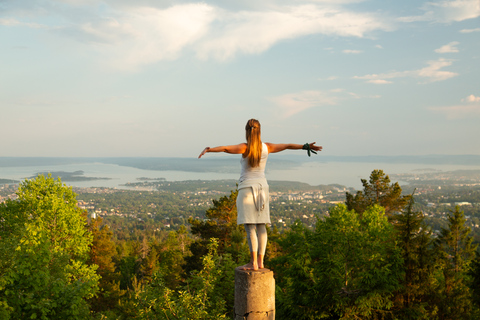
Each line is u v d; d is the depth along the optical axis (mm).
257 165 4406
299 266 17562
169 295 9078
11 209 22078
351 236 17594
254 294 4133
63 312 12930
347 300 16734
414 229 17938
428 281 17734
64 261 16453
